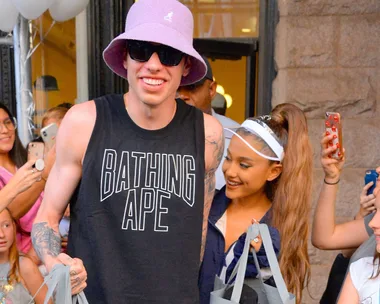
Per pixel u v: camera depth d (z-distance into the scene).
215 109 4.30
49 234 1.81
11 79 4.09
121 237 1.77
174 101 1.86
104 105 1.82
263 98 4.00
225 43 4.26
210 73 3.11
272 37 3.91
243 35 4.27
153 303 1.77
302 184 2.21
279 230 2.19
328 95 3.79
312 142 3.81
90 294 1.79
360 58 3.76
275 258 1.85
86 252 1.80
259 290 1.96
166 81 1.73
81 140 1.78
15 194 2.25
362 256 2.14
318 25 3.75
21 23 3.44
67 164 1.83
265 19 3.96
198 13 4.28
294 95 3.80
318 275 3.87
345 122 3.82
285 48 3.78
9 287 2.48
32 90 3.85
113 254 1.77
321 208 2.38
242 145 2.19
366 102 3.79
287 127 2.27
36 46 3.70
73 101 4.06
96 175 1.77
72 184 1.84
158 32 1.68
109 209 1.77
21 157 3.16
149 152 1.79
